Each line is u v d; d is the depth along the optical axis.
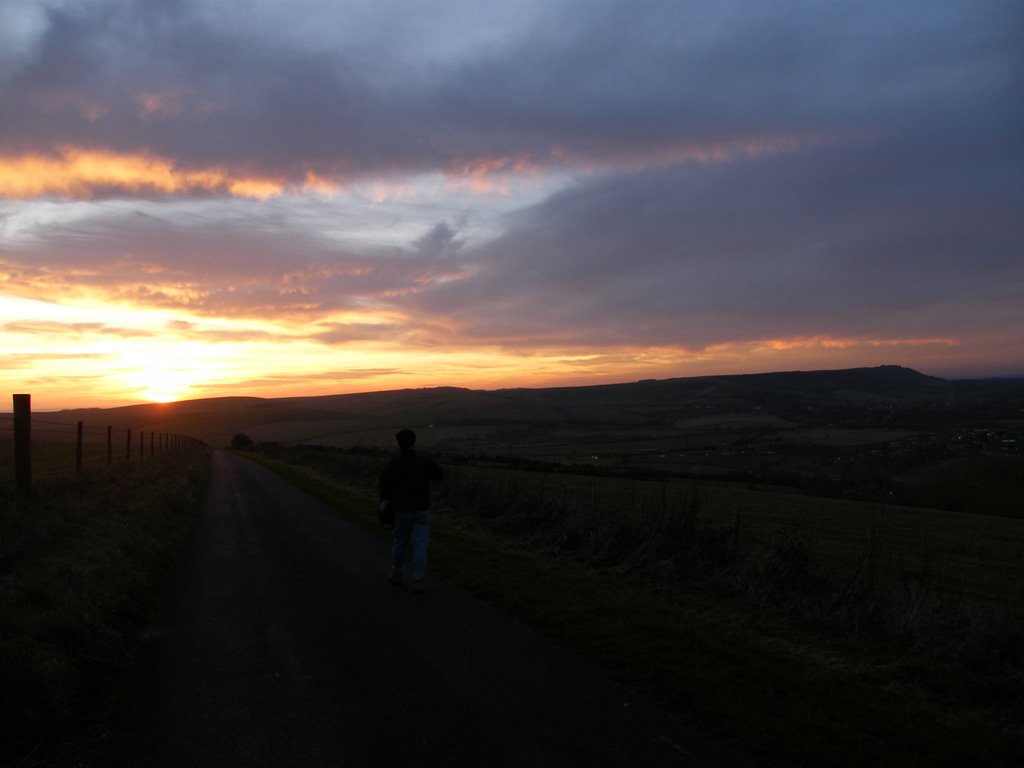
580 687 5.24
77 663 5.27
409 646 6.25
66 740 4.24
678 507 10.59
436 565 10.16
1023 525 26.41
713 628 6.92
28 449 11.42
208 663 5.76
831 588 8.01
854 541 17.66
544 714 4.72
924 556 8.36
